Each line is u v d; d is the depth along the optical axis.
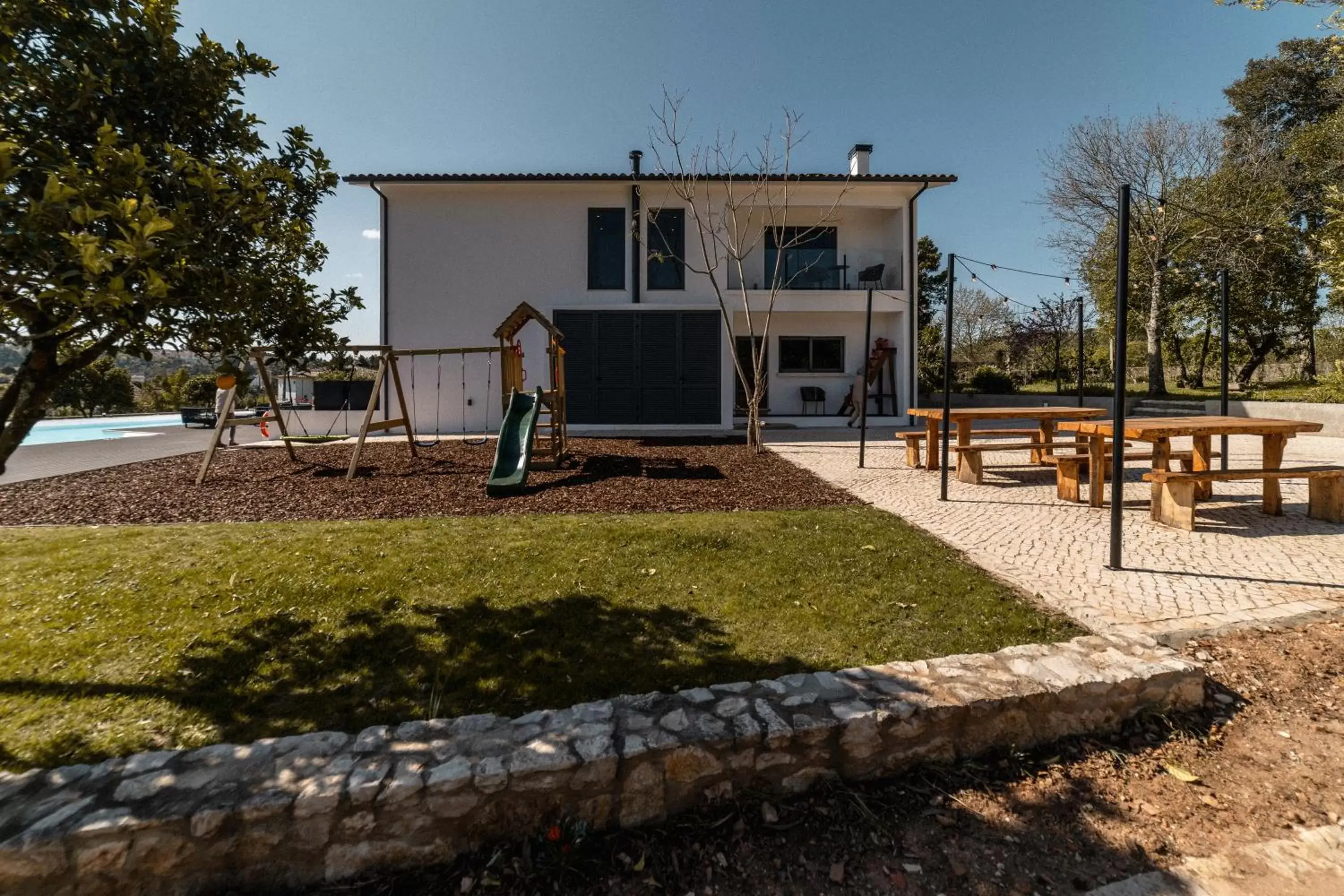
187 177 2.34
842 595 3.58
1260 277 17.50
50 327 2.12
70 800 1.82
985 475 8.18
